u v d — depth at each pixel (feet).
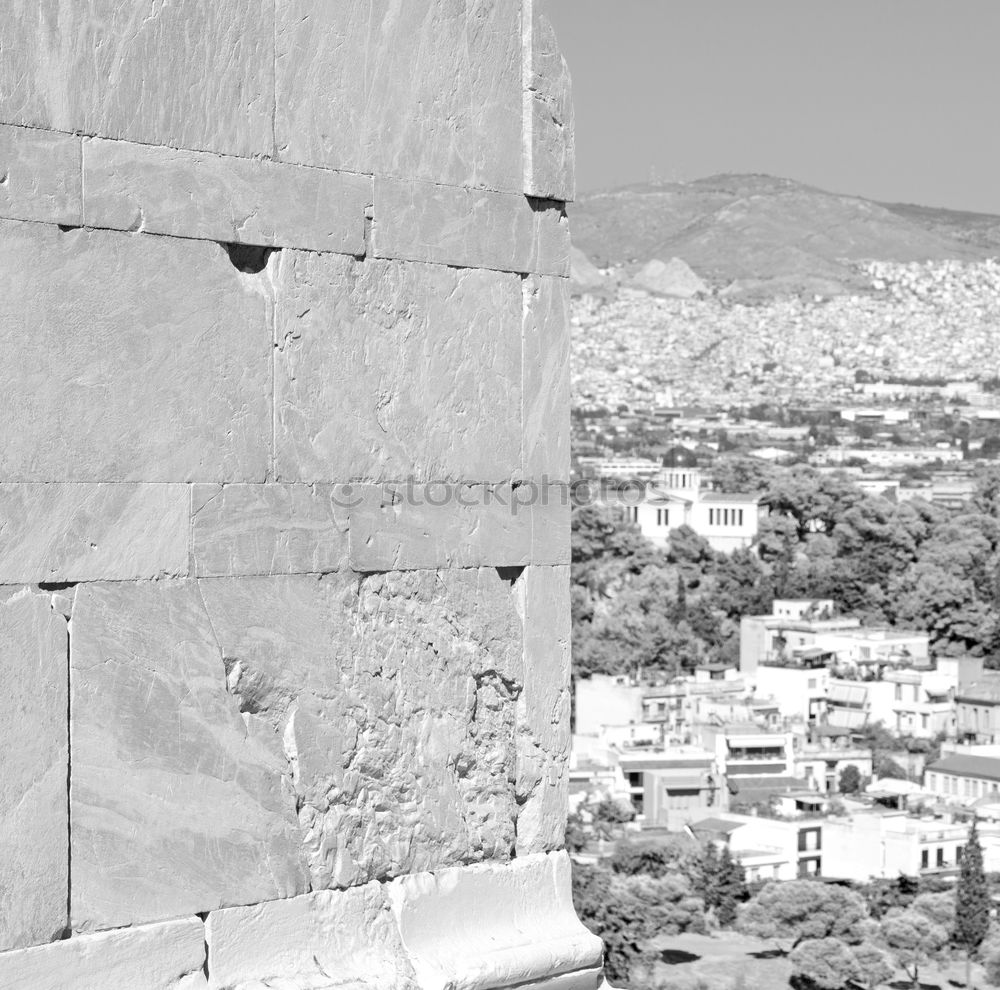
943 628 492.54
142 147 22.17
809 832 273.13
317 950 23.66
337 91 24.09
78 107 21.61
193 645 22.62
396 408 24.76
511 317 26.17
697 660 449.89
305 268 23.73
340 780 24.07
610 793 298.56
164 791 22.38
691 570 520.01
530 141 26.30
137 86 22.12
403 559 24.84
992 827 279.69
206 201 22.75
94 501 21.76
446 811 25.31
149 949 22.12
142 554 22.21
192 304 22.63
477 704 25.89
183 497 22.57
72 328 21.58
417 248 24.99
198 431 22.71
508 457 26.12
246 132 23.16
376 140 24.54
